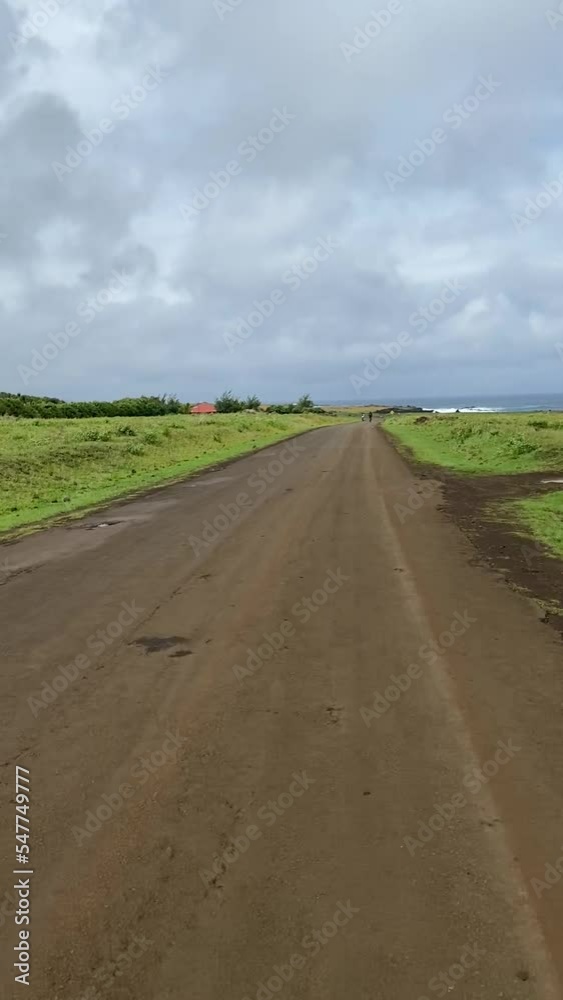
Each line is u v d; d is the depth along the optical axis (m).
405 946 2.52
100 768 3.84
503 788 3.54
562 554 8.81
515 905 2.71
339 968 2.42
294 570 8.27
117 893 2.83
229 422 50.66
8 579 8.39
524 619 6.24
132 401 74.44
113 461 24.33
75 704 4.69
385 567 8.28
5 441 27.72
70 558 9.48
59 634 6.19
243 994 2.32
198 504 14.28
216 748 4.03
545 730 4.16
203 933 2.60
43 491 17.81
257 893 2.80
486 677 4.96
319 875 2.91
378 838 3.15
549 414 50.16
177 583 7.85
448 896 2.77
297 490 15.84
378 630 6.04
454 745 4.00
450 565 8.34
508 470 18.86
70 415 61.75
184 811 3.40
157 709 4.58
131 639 5.99
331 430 53.28
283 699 4.69
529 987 2.34
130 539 10.70
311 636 5.94
